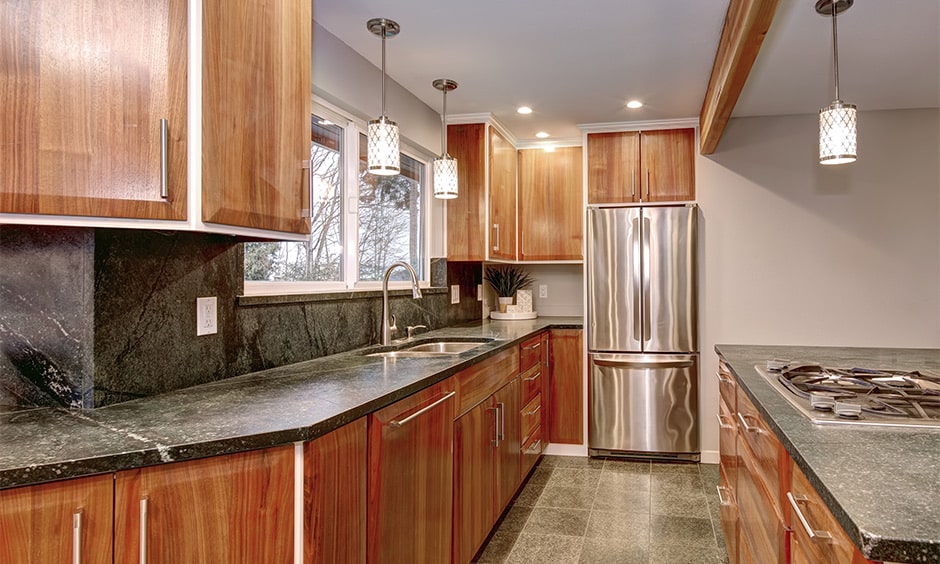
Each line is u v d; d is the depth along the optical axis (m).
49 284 1.41
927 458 1.07
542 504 3.13
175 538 1.10
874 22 2.32
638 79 3.06
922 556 0.73
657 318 3.82
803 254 3.71
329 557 1.33
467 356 2.32
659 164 3.93
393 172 2.28
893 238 3.59
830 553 0.97
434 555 1.93
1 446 1.08
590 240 3.94
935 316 3.53
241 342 1.89
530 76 3.01
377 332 2.82
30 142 1.15
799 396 1.58
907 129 3.56
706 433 3.84
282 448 1.22
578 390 4.06
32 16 1.15
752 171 3.78
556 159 4.41
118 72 1.24
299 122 1.74
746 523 1.85
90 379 1.39
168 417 1.31
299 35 1.74
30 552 0.97
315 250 2.48
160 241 1.58
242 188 1.49
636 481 3.48
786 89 3.19
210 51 1.38
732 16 2.16
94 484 1.03
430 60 2.77
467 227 3.73
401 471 1.68
